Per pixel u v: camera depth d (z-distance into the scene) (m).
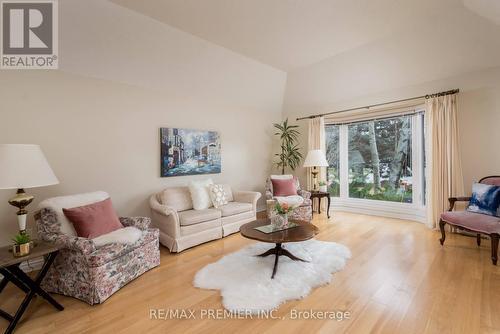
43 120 2.73
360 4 2.62
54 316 1.84
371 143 4.85
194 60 3.57
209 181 3.93
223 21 2.89
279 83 4.96
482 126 3.39
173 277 2.41
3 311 1.81
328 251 2.90
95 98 3.10
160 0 2.48
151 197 3.51
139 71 3.32
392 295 2.01
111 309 1.91
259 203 5.46
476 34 2.99
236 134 4.95
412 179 4.31
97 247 2.11
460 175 3.50
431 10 2.75
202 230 3.30
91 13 2.53
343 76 4.35
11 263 1.65
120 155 3.34
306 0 2.54
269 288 2.11
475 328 1.61
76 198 2.48
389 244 3.16
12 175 1.77
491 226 2.55
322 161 4.68
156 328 1.68
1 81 2.49
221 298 2.02
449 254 2.81
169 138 3.82
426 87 3.89
